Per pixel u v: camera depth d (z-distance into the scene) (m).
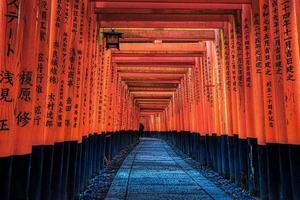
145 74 22.20
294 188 5.95
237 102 9.59
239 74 9.42
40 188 5.31
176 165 14.97
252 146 8.50
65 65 6.43
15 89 4.00
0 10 3.76
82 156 8.87
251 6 8.32
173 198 7.66
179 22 11.53
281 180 6.53
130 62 18.03
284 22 6.10
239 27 9.54
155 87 27.73
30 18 4.53
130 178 10.79
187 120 20.59
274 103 6.70
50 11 5.37
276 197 6.92
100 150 13.01
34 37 4.64
